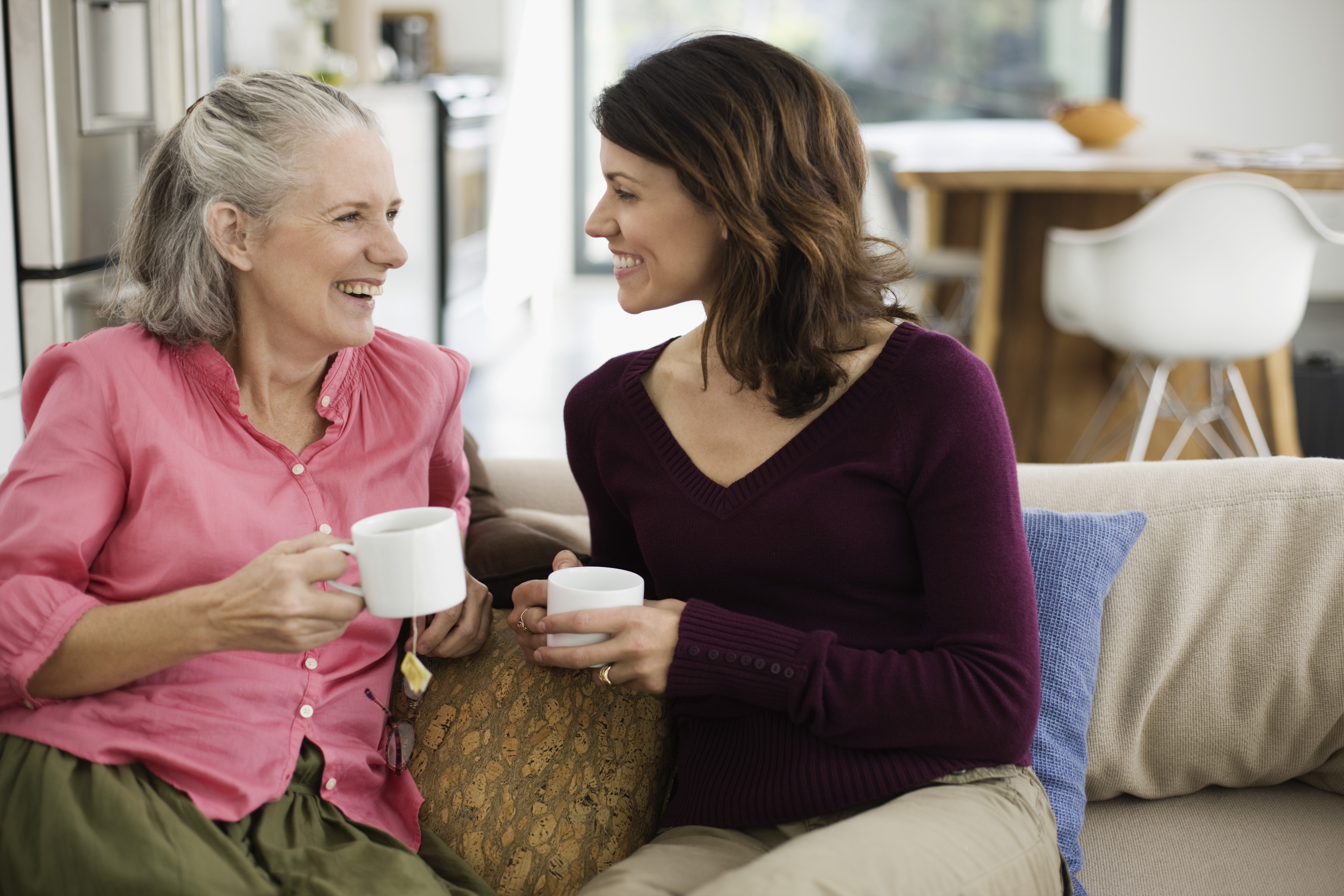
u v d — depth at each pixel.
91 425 1.11
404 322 4.28
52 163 2.18
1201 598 1.43
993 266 3.92
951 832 1.07
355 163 1.15
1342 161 3.58
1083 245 3.54
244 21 4.56
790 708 1.15
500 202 5.63
